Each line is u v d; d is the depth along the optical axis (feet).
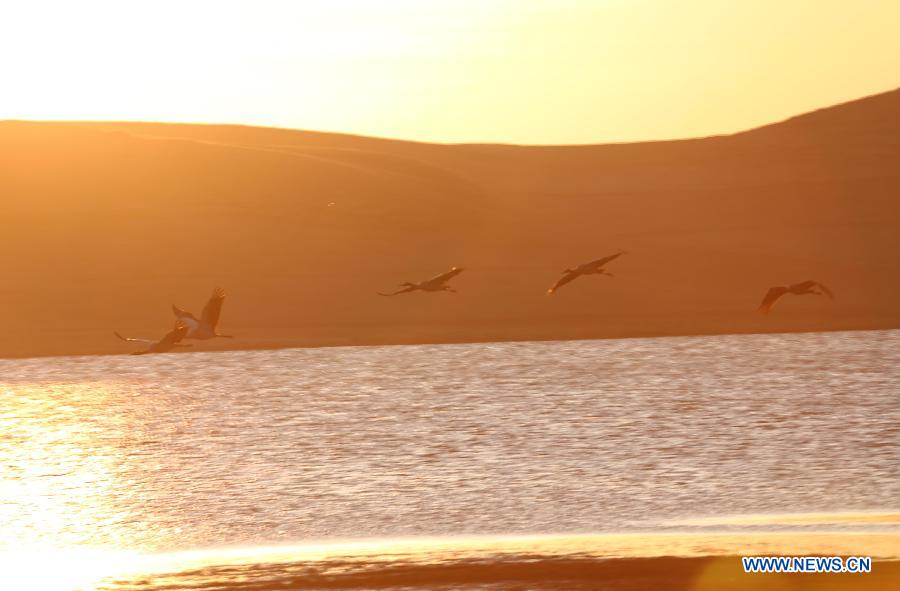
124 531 389.80
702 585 302.45
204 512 418.72
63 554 358.84
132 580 323.37
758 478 453.17
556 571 316.60
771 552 331.16
